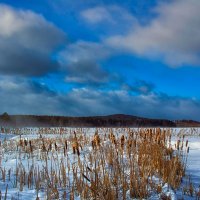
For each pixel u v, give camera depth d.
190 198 7.73
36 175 9.01
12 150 15.33
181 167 9.84
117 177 8.16
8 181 9.23
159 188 7.89
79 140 16.03
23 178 9.17
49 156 13.15
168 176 8.56
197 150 15.18
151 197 7.64
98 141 10.84
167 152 12.58
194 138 21.11
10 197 7.69
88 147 14.68
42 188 8.50
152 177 8.82
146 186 8.07
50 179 9.11
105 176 8.05
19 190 8.35
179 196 7.74
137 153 10.99
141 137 13.98
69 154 13.29
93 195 7.42
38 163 11.77
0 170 10.30
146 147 11.02
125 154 11.81
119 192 7.85
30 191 8.27
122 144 9.88
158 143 12.23
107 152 11.01
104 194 7.45
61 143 16.53
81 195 7.55
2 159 12.89
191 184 8.16
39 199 7.29
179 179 8.63
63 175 8.59
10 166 11.27
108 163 10.17
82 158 12.17
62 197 7.78
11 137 23.08
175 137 21.42
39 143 16.72
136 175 8.17
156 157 9.89
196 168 10.98
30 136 22.55
